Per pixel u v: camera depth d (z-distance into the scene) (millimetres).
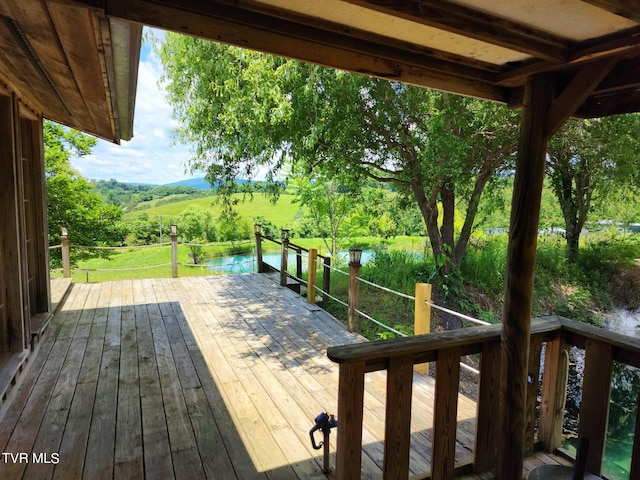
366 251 10555
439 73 1777
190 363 3443
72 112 3656
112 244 10859
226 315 4883
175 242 7188
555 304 8539
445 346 1721
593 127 6871
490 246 9461
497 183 8273
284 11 1271
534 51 1419
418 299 3273
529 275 1768
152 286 6434
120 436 2354
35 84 2797
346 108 5488
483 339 1808
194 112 6066
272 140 5570
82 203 10344
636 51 1404
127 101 2818
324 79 5285
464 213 9438
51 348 3719
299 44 1419
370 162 6719
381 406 2801
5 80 2889
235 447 2273
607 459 4469
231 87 5195
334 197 9289
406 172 6602
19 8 1337
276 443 2318
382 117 6082
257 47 1337
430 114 6160
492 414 1903
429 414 2686
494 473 1921
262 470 2080
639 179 7832
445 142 5598
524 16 1252
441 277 7539
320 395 2908
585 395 1889
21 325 3105
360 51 1497
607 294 9000
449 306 7590
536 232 1765
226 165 6699
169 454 2193
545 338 2002
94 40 1563
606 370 1796
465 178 6438
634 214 9836
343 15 1293
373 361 1600
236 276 7324
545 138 1711
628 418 5172
